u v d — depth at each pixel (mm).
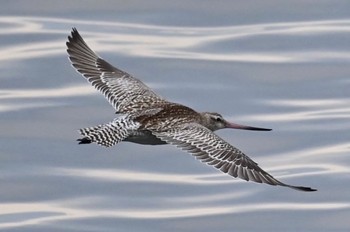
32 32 25453
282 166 20516
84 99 22781
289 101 22859
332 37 25375
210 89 23188
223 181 20094
